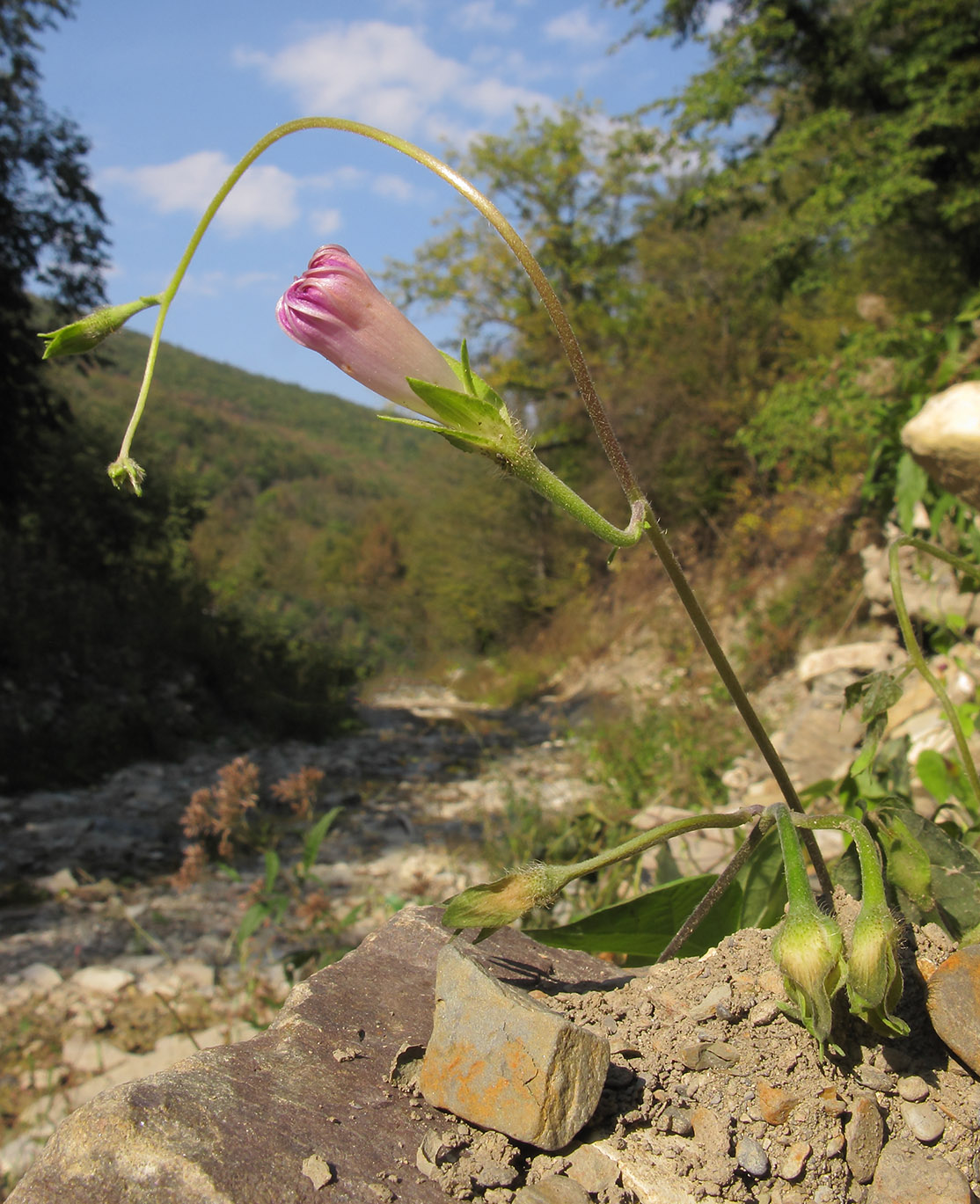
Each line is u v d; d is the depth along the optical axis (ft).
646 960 5.06
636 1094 3.24
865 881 3.18
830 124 33.42
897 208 34.14
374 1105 3.17
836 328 44.98
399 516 115.96
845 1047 3.41
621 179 72.64
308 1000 3.78
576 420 63.31
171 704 37.29
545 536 69.26
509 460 3.20
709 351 51.39
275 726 39.81
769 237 35.17
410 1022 3.74
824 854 10.23
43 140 42.55
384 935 4.44
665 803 21.40
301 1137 2.91
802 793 6.84
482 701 60.08
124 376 198.18
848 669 19.34
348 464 231.50
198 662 41.81
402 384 3.43
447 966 3.32
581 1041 3.08
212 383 288.71
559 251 74.74
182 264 3.19
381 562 107.14
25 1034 12.76
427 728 44.93
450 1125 3.15
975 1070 3.26
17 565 39.55
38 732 30.17
